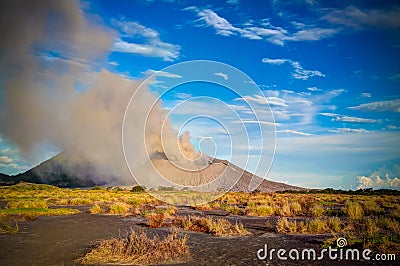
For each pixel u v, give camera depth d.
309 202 24.97
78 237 11.82
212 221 14.47
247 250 9.33
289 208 19.47
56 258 8.44
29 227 14.52
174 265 7.74
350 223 13.50
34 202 26.06
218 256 8.62
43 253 9.05
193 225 13.98
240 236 11.74
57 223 15.94
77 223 15.96
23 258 8.45
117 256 8.39
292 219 16.78
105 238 11.54
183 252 8.88
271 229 13.41
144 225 15.12
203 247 9.80
